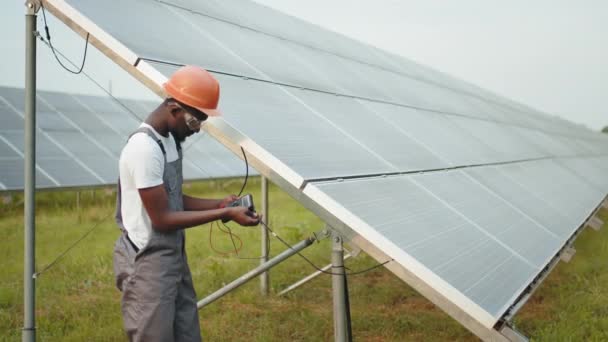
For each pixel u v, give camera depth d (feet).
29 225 13.89
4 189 40.57
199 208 12.39
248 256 31.09
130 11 13.97
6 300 22.00
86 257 29.09
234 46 16.79
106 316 20.85
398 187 12.94
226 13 20.59
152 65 11.21
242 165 65.51
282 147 11.26
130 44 11.71
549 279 28.27
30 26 13.14
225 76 13.58
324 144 12.91
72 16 11.98
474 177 18.04
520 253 12.66
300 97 15.62
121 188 10.95
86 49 12.20
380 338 20.20
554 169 29.94
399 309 23.59
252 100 13.03
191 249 32.14
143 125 10.78
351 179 11.77
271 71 16.43
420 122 22.16
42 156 46.42
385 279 28.48
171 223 10.57
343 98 18.61
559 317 22.31
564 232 16.69
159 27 14.10
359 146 14.29
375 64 30.78
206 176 56.54
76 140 52.65
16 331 19.19
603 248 34.35
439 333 20.68
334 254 11.66
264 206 24.11
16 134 48.52
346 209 9.86
